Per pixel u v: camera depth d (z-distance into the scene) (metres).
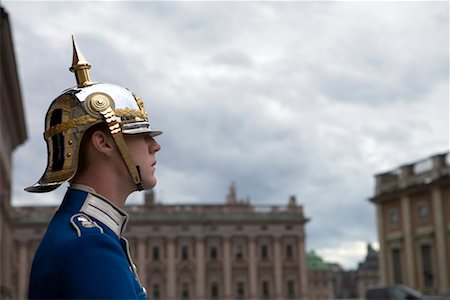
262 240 100.62
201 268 98.56
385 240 56.19
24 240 96.06
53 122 2.02
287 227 101.06
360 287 135.38
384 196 56.03
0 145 47.00
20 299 93.12
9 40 39.78
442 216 49.53
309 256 135.75
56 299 1.76
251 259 99.88
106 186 2.01
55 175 1.98
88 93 2.01
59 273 1.77
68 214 1.94
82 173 2.03
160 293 97.62
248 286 99.12
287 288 99.69
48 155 2.04
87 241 1.81
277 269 99.88
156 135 2.14
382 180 57.12
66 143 1.98
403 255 53.81
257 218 100.81
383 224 56.69
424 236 51.41
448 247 49.00
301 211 101.81
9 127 57.09
